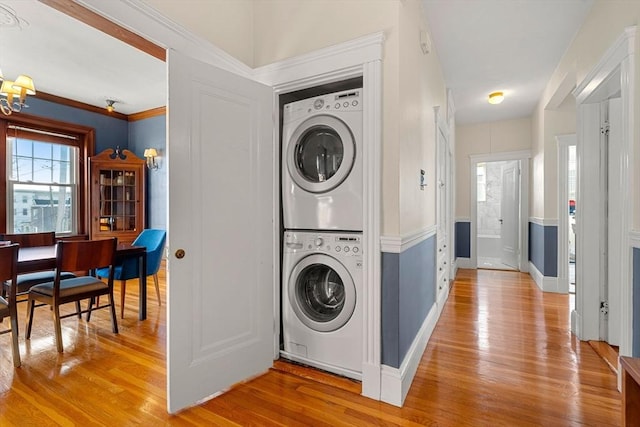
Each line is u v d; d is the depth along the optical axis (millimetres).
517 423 1568
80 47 3098
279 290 2240
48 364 2154
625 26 1871
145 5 1532
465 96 4281
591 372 2061
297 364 2156
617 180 2457
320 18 2004
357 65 1840
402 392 1736
